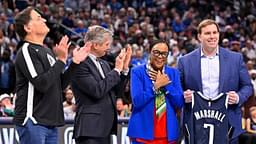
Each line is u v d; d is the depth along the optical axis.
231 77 8.95
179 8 34.19
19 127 7.89
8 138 12.09
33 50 7.83
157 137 8.89
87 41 8.84
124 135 12.72
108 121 8.76
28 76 7.70
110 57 15.98
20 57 7.82
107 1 33.22
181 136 9.26
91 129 8.60
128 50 9.18
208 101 8.88
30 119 7.79
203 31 8.87
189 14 32.44
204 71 8.97
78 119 8.75
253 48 29.23
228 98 8.84
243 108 15.78
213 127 8.87
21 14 8.07
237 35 31.30
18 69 7.89
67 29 25.92
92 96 8.60
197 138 8.91
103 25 27.97
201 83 8.95
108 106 8.78
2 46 22.62
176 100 8.90
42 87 7.68
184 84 9.16
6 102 14.29
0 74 20.86
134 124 8.95
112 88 8.91
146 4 34.19
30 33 8.03
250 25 33.50
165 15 32.25
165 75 8.77
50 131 7.97
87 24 28.70
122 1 33.97
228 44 28.36
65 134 12.41
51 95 7.89
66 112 15.22
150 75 8.98
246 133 14.59
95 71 8.70
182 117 9.21
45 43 24.69
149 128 8.89
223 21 33.69
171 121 8.94
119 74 8.71
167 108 8.94
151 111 8.91
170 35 28.91
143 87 8.95
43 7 28.45
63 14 28.38
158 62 8.91
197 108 8.89
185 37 29.16
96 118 8.64
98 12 30.89
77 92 8.73
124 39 27.59
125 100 15.95
